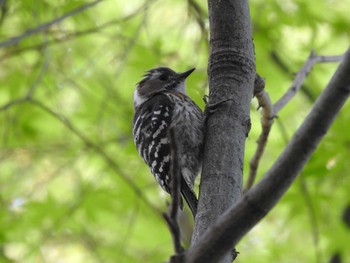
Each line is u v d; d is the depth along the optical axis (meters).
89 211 11.80
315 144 4.71
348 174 11.30
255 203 4.55
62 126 13.23
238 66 6.71
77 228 11.93
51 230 11.75
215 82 6.73
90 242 12.60
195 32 13.13
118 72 12.24
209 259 4.57
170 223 4.59
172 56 12.73
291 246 12.29
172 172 4.71
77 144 13.05
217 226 4.57
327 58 9.05
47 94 12.95
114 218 12.48
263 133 8.77
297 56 13.31
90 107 13.31
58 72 13.16
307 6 12.70
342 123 10.99
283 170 4.63
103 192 11.95
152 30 13.36
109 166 12.68
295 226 11.95
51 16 12.09
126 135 13.26
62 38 11.91
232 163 6.18
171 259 4.58
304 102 13.96
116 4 13.60
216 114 6.52
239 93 6.62
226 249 4.57
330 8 12.91
